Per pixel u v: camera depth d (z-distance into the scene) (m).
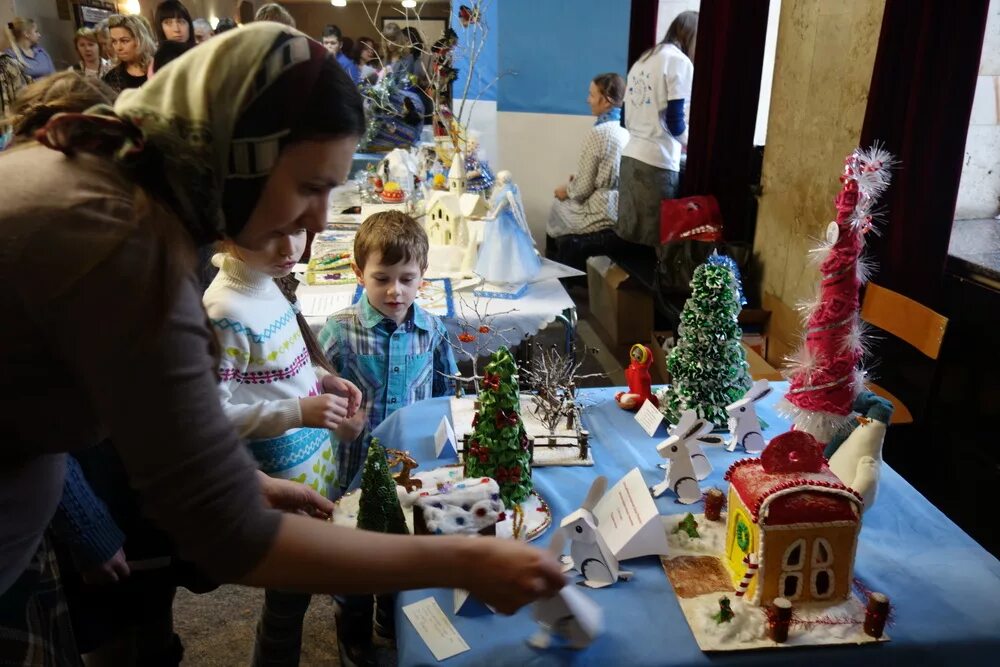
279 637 1.65
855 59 2.76
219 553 0.74
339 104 0.73
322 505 1.38
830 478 1.23
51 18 7.14
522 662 1.10
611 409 1.91
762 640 1.14
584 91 4.90
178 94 0.71
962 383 2.63
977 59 2.29
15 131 1.01
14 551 0.90
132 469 0.72
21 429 0.81
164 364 0.69
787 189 3.32
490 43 4.70
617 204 4.57
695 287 1.78
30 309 0.69
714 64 3.56
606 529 1.39
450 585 0.81
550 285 2.92
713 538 1.39
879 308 2.36
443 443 1.69
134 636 1.77
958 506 2.65
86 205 0.68
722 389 1.78
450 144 3.81
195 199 0.73
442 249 3.00
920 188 2.46
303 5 8.71
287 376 1.71
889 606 1.17
